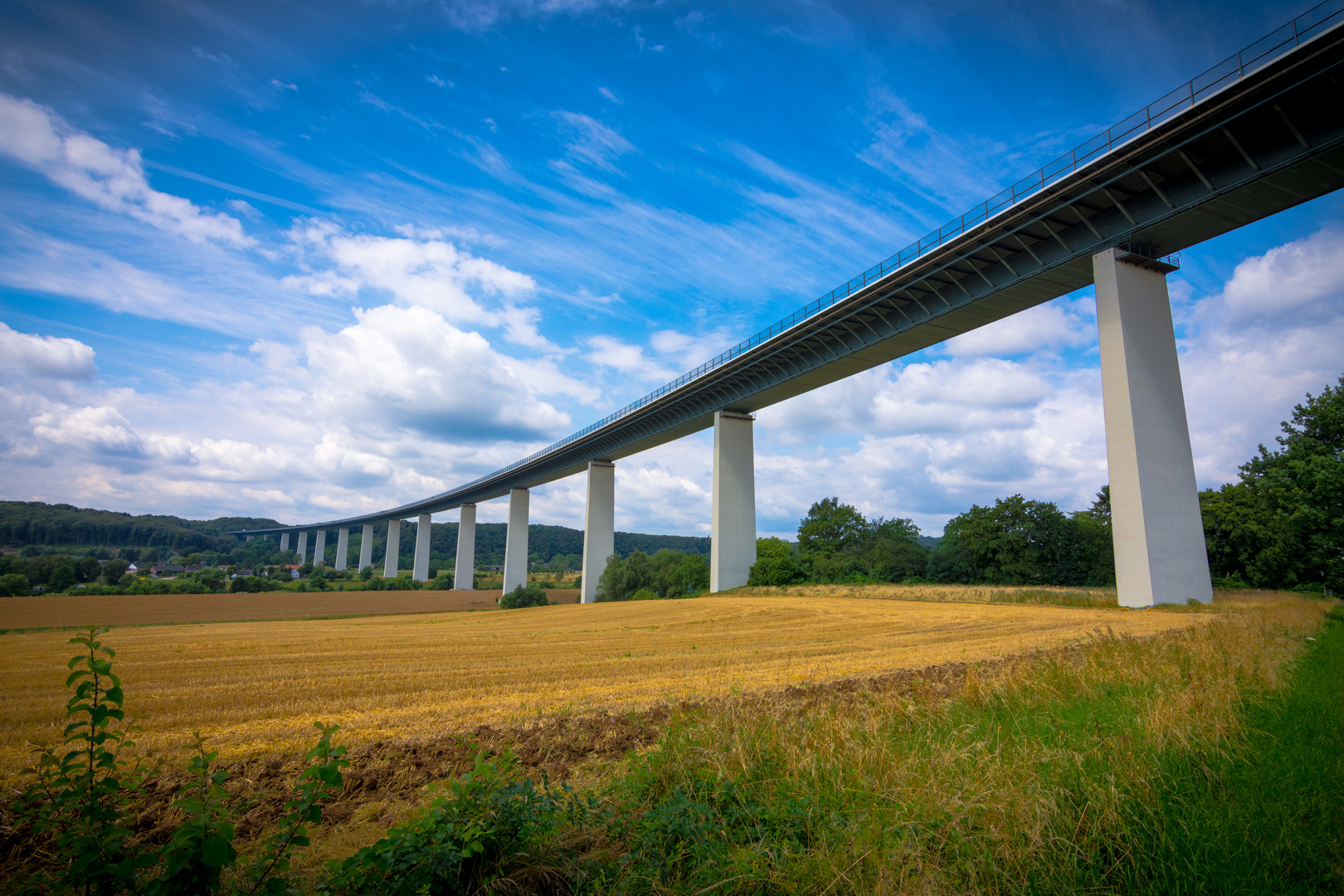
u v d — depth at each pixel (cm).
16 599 7994
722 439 6912
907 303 4722
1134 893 471
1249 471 5166
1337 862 497
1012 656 1733
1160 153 3031
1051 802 544
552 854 508
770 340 5694
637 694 1438
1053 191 3444
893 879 460
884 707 941
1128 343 3409
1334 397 4653
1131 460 3300
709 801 616
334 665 2100
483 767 533
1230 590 4319
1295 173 2888
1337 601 3734
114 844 368
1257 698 938
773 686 1462
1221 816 567
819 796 591
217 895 429
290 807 438
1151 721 766
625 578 8194
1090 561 5828
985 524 6184
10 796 716
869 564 7100
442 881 463
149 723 1234
